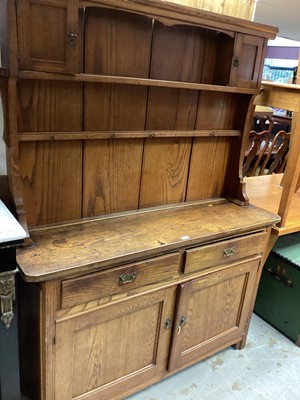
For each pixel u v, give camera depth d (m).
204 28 1.43
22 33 1.04
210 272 1.56
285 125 5.54
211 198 1.86
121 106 1.42
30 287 1.24
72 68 1.14
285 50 9.26
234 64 1.50
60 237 1.33
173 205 1.73
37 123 1.26
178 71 1.51
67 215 1.45
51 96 1.26
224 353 1.92
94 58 1.30
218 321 1.75
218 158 1.79
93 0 1.11
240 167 1.80
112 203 1.55
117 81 1.24
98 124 1.39
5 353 1.12
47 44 1.08
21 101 1.20
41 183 1.34
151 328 1.49
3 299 1.04
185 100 1.57
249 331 2.11
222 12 1.58
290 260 2.01
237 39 1.47
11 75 1.05
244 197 1.80
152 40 1.40
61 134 1.28
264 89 1.84
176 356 1.63
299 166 1.78
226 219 1.63
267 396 1.68
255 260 1.73
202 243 1.48
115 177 1.51
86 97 1.33
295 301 2.01
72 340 1.28
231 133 1.72
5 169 1.42
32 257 1.18
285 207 1.84
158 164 1.61
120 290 1.31
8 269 1.02
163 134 1.52
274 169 3.41
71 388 1.35
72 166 1.39
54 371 1.28
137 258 1.30
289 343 2.04
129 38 1.35
